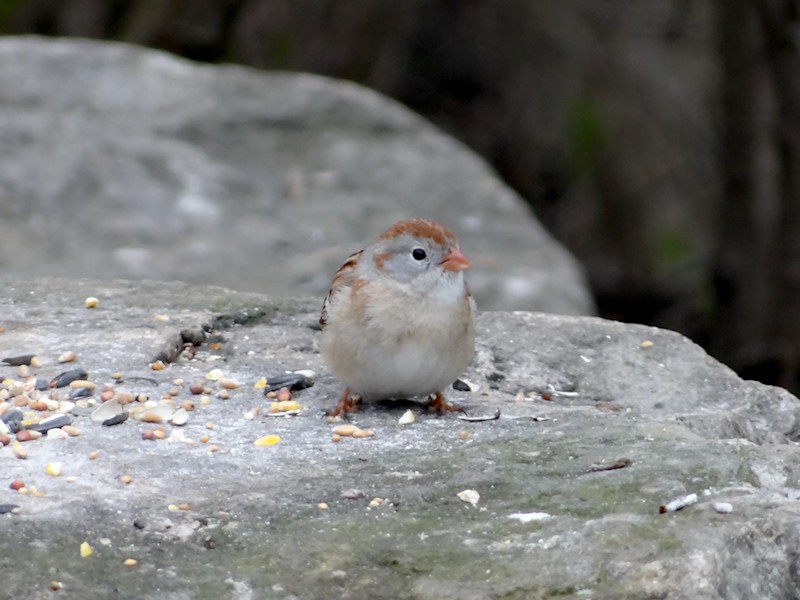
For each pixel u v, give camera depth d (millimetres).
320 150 19625
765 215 22938
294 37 24094
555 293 16344
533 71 25875
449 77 25891
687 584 6738
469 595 6902
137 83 20172
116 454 8461
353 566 7176
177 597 6910
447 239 9070
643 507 7516
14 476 8047
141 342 10273
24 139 18453
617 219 25500
